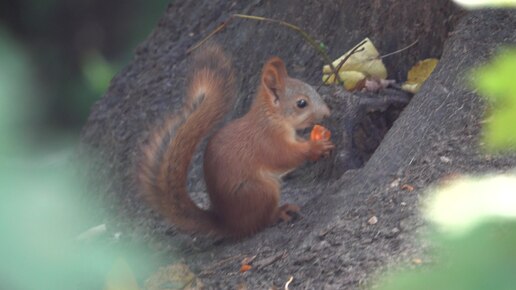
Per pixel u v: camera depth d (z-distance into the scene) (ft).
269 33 41.55
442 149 27.53
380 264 23.97
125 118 43.27
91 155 43.68
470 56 29.45
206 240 31.40
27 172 6.53
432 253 23.34
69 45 79.82
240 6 43.78
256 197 29.84
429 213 7.47
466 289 6.84
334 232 26.48
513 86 7.59
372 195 27.25
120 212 39.65
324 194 29.89
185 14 45.62
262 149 30.07
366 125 32.78
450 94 28.89
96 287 16.90
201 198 35.83
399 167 27.78
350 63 34.94
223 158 30.09
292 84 30.71
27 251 6.42
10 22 77.00
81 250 7.56
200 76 30.09
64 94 67.10
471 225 7.16
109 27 81.71
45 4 78.43
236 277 27.17
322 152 30.12
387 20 37.27
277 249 28.12
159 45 45.39
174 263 29.48
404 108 32.68
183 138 29.78
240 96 40.50
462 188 7.45
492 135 7.86
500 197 7.33
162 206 30.01
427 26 35.65
